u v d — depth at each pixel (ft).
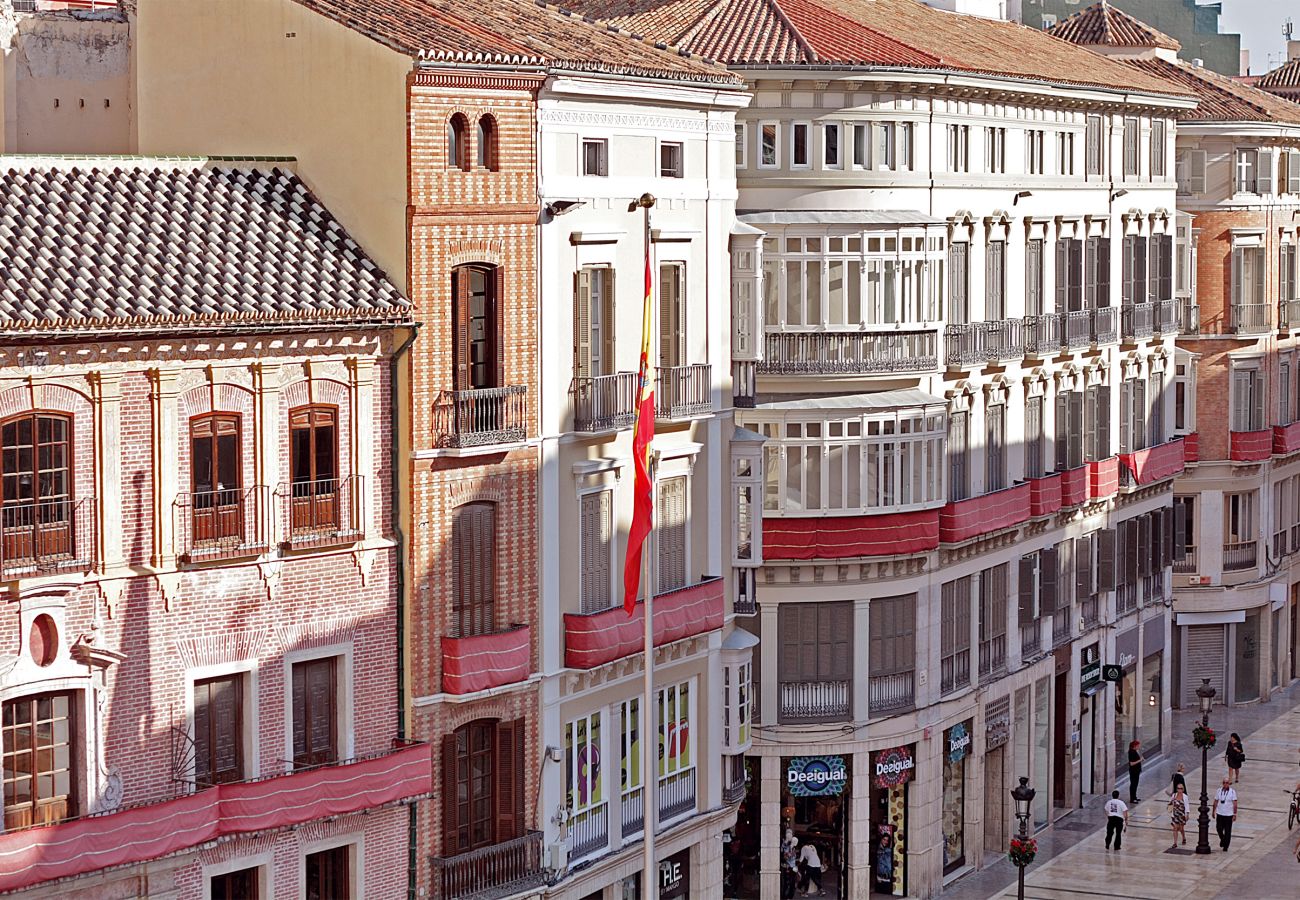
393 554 134.21
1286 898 196.95
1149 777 246.88
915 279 190.90
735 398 167.84
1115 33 283.18
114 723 120.78
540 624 144.25
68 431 118.01
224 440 125.18
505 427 139.74
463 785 140.05
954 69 193.47
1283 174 282.56
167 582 122.21
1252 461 274.98
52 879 115.75
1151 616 251.39
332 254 133.59
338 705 132.26
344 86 136.05
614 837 153.07
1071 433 225.15
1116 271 238.07
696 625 159.43
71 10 152.87
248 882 127.85
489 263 139.03
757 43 189.16
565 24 158.20
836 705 187.52
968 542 198.08
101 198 128.57
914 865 193.77
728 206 164.76
